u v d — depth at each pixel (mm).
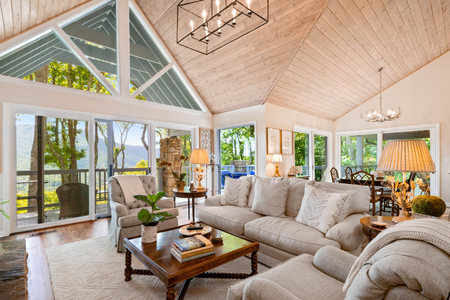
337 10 3064
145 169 4699
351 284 790
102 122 4203
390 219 1976
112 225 2957
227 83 4809
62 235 3217
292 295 941
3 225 3184
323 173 6766
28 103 3381
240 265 2299
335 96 5504
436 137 5211
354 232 1873
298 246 1906
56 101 3623
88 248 2742
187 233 2039
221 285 1966
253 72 4273
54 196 3646
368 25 3533
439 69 5207
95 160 4113
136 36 4699
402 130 5719
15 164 3332
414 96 5512
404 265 621
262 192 2750
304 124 5840
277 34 3480
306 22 3182
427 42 4465
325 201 2154
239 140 5449
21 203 3379
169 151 5102
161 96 4980
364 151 6387
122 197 3127
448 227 702
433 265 605
